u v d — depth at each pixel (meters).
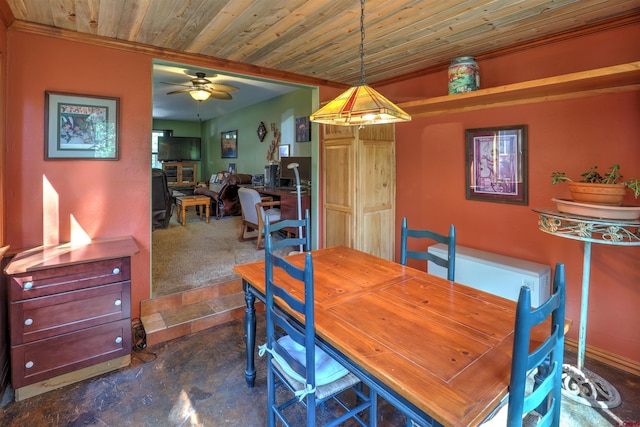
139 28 2.32
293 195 4.52
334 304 1.62
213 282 3.28
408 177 3.60
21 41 2.25
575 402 1.99
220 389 2.12
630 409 1.92
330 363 1.59
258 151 7.18
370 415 1.67
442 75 3.22
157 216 5.44
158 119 9.68
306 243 2.54
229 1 1.95
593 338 2.41
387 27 2.31
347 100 1.57
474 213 3.03
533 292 2.38
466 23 2.24
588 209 1.83
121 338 2.29
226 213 6.84
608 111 2.23
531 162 2.62
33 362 2.01
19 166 2.29
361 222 3.46
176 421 1.85
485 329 1.37
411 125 3.53
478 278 2.70
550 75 2.51
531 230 2.66
